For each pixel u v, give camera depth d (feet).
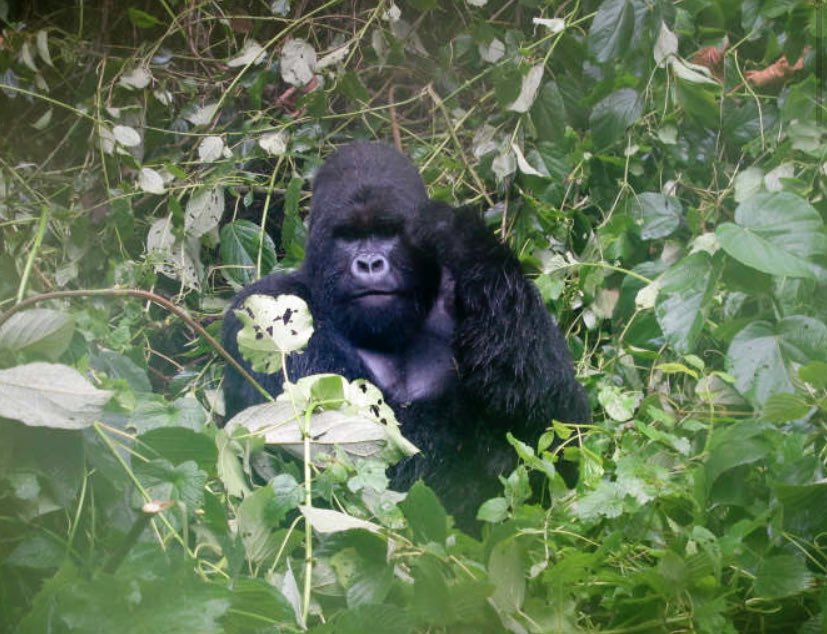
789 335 12.39
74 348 11.05
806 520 9.91
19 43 20.44
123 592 7.68
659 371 15.72
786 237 12.34
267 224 21.40
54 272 19.44
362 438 10.28
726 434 10.37
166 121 20.75
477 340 13.79
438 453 14.03
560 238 17.88
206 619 7.61
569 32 18.25
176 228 18.93
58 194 20.30
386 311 14.29
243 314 10.62
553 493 10.56
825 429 11.72
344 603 9.39
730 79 18.15
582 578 9.34
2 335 9.49
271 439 10.19
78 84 21.61
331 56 19.70
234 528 9.93
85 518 9.55
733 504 10.31
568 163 17.97
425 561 8.38
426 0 19.43
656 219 16.94
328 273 14.57
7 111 21.20
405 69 20.56
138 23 20.40
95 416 8.78
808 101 16.48
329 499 9.76
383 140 20.90
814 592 9.46
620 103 17.28
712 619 8.71
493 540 9.23
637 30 16.99
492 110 19.99
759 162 17.71
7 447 9.09
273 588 8.33
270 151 19.30
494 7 21.12
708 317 15.34
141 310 18.19
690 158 17.76
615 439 12.15
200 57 21.30
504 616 8.55
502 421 13.87
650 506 9.85
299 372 14.10
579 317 17.02
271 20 21.56
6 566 9.01
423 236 14.34
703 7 18.30
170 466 9.51
